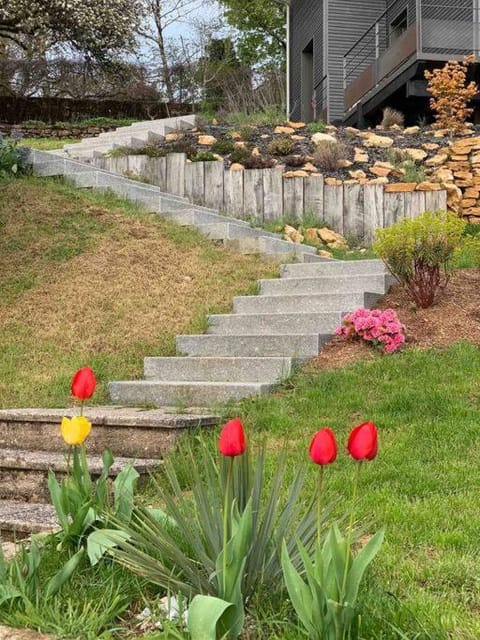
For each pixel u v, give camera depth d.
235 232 8.68
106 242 8.23
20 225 8.49
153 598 2.55
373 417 4.72
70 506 2.88
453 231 6.34
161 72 22.95
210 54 26.55
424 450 4.18
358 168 11.11
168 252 8.09
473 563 2.76
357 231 9.73
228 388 5.36
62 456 4.46
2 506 3.99
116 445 4.64
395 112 14.15
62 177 9.88
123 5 20.34
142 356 6.42
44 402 5.70
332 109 20.25
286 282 7.18
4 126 17.69
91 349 6.50
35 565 2.55
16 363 6.29
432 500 3.45
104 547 2.65
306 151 11.91
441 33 14.77
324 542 2.34
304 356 5.91
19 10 18.20
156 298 7.23
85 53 20.83
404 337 5.85
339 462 4.09
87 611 2.40
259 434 4.64
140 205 9.33
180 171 10.81
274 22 27.62
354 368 5.53
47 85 21.08
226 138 12.62
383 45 20.30
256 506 2.45
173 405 5.54
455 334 5.97
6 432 4.97
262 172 10.27
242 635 2.29
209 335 6.35
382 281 6.77
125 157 11.22
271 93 24.61
